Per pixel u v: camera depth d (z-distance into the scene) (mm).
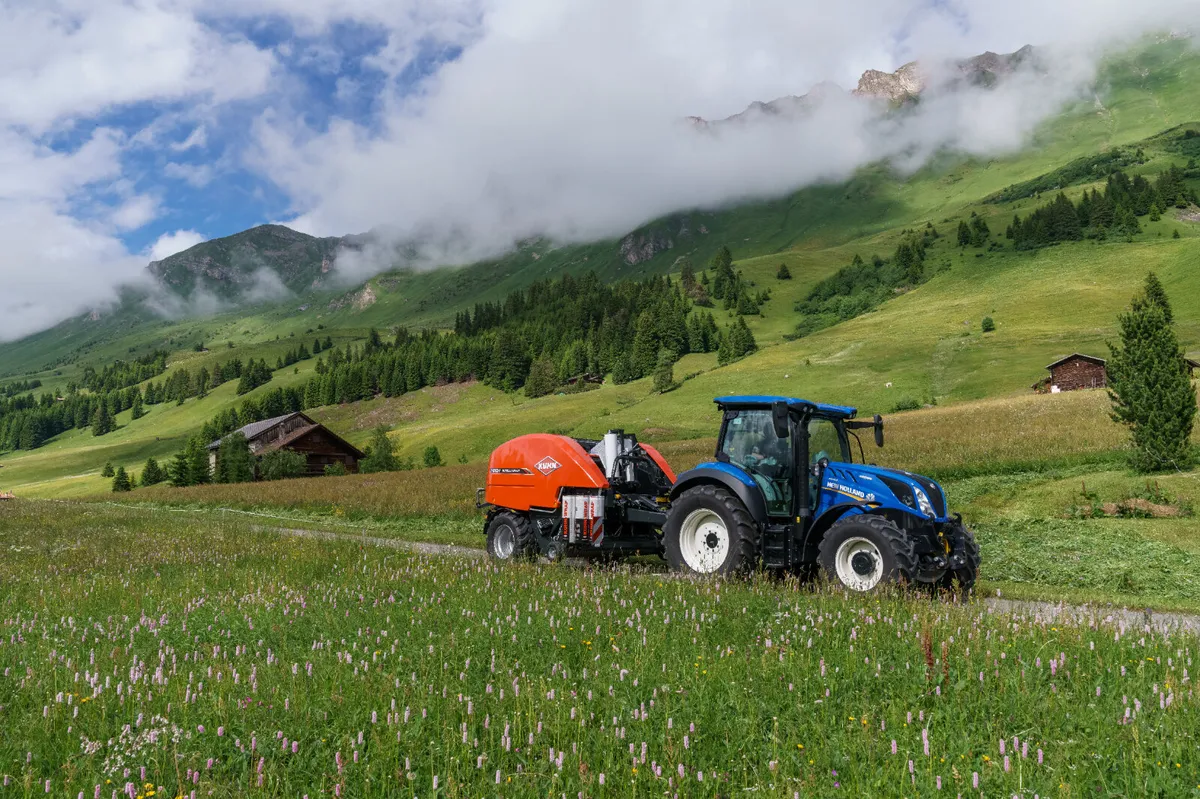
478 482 41406
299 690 5930
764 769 4656
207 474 92250
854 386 105125
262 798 4258
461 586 10727
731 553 12031
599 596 9836
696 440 61938
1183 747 4801
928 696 5809
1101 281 150125
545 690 5879
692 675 6305
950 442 37938
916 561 10664
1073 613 9453
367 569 12812
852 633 7375
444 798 4219
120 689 5891
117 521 27188
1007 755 4750
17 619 9211
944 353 116062
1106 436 34844
